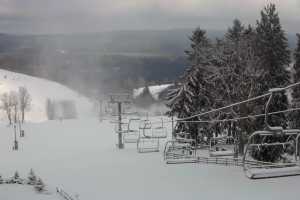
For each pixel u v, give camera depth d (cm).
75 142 7319
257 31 4834
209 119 5231
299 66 5475
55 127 9425
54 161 4969
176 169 4022
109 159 4944
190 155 4869
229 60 4856
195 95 5369
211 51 5353
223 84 4897
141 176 3719
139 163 4516
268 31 4625
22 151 6512
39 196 2688
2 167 4584
